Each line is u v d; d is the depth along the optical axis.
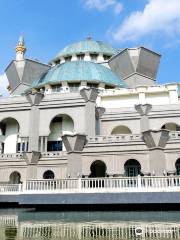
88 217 20.95
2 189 30.89
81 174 32.41
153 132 30.89
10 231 14.50
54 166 35.16
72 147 32.88
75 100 37.09
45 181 27.97
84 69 48.97
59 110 37.38
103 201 25.97
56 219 19.94
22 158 36.50
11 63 60.06
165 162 30.86
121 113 41.25
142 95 44.50
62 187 27.41
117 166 32.16
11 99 39.44
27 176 35.22
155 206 25.77
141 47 55.19
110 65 59.00
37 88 49.28
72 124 38.97
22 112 38.59
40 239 12.27
